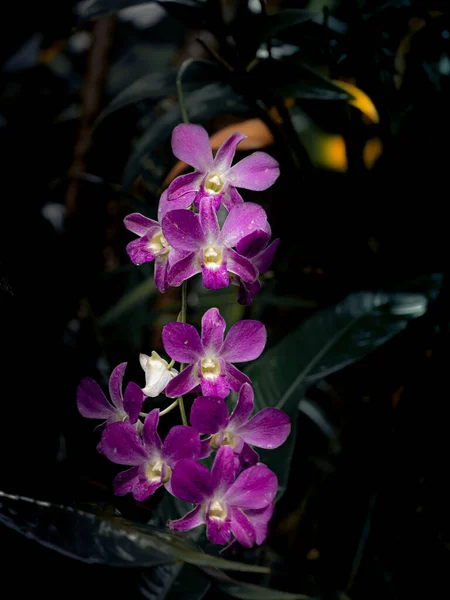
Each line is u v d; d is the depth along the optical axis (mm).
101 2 661
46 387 673
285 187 725
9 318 666
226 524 479
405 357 694
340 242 713
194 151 501
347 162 699
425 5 688
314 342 620
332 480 719
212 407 475
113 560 457
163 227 481
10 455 627
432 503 681
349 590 671
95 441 666
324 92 634
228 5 766
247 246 500
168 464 488
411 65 713
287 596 484
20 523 482
